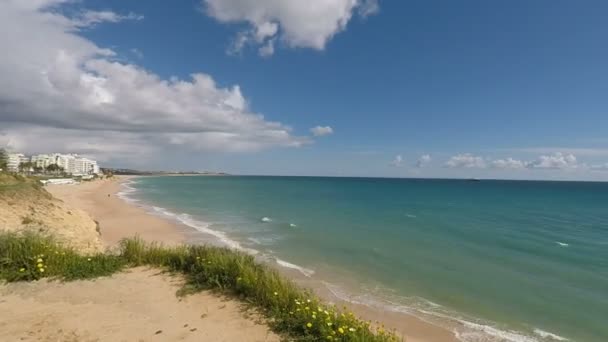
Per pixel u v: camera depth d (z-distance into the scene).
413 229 25.73
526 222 31.58
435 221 30.92
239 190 77.38
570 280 13.69
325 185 119.94
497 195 74.75
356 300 10.98
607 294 12.09
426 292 11.97
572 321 9.88
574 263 16.41
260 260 15.13
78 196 45.69
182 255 7.28
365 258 16.27
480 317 10.02
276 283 5.92
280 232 22.44
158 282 6.21
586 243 21.77
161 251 7.74
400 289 12.19
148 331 4.46
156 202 43.12
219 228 23.48
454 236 23.27
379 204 47.22
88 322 4.59
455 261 16.33
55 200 19.92
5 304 4.98
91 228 19.11
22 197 16.31
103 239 18.33
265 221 27.41
